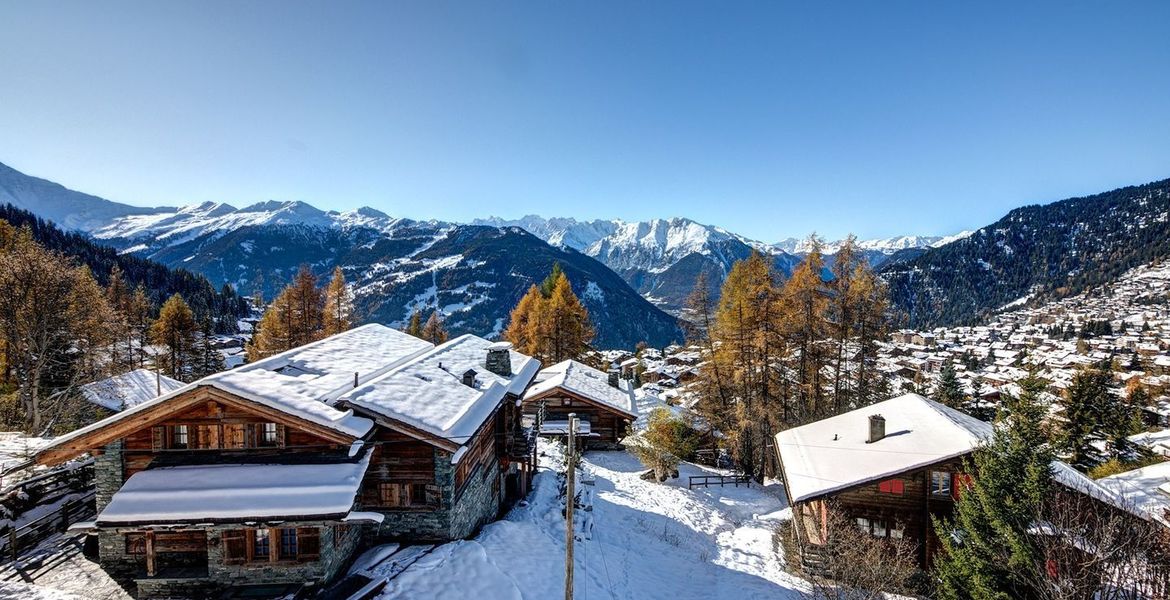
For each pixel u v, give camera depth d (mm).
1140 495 21391
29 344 32469
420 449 16766
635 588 17812
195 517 12961
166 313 53531
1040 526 14906
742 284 35594
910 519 20766
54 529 16906
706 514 27406
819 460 23500
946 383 57625
